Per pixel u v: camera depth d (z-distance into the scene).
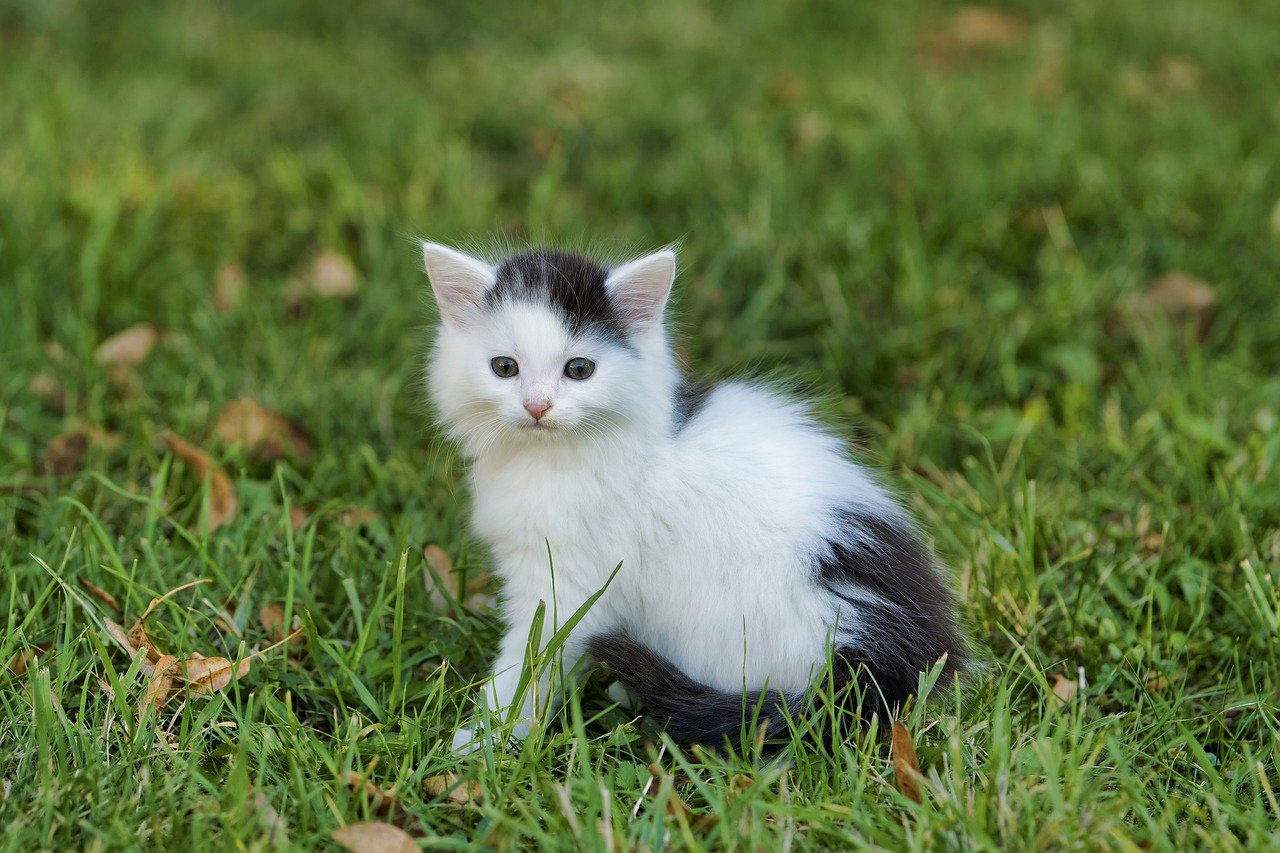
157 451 1.56
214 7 2.51
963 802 1.33
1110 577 1.47
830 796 1.35
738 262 1.72
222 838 1.33
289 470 1.54
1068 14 2.52
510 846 1.32
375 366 1.63
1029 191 1.79
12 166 1.79
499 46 2.44
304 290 1.70
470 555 1.50
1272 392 1.60
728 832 1.32
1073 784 1.34
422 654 1.43
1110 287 1.69
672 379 1.42
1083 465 1.57
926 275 1.70
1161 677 1.42
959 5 2.60
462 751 1.38
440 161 1.88
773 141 1.94
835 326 1.67
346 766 1.35
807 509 1.40
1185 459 1.55
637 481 1.40
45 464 1.55
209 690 1.39
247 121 2.05
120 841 1.32
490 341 1.40
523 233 1.75
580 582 1.40
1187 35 2.38
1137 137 1.94
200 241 1.75
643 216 1.78
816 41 2.41
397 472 1.55
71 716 1.39
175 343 1.65
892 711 1.39
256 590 1.47
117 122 1.95
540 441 1.40
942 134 1.94
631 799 1.36
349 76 2.24
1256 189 1.77
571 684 1.41
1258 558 1.47
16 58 2.21
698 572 1.40
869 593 1.39
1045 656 1.44
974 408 1.62
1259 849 1.32
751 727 1.36
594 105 2.09
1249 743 1.39
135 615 1.44
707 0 2.62
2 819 1.33
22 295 1.66
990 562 1.47
